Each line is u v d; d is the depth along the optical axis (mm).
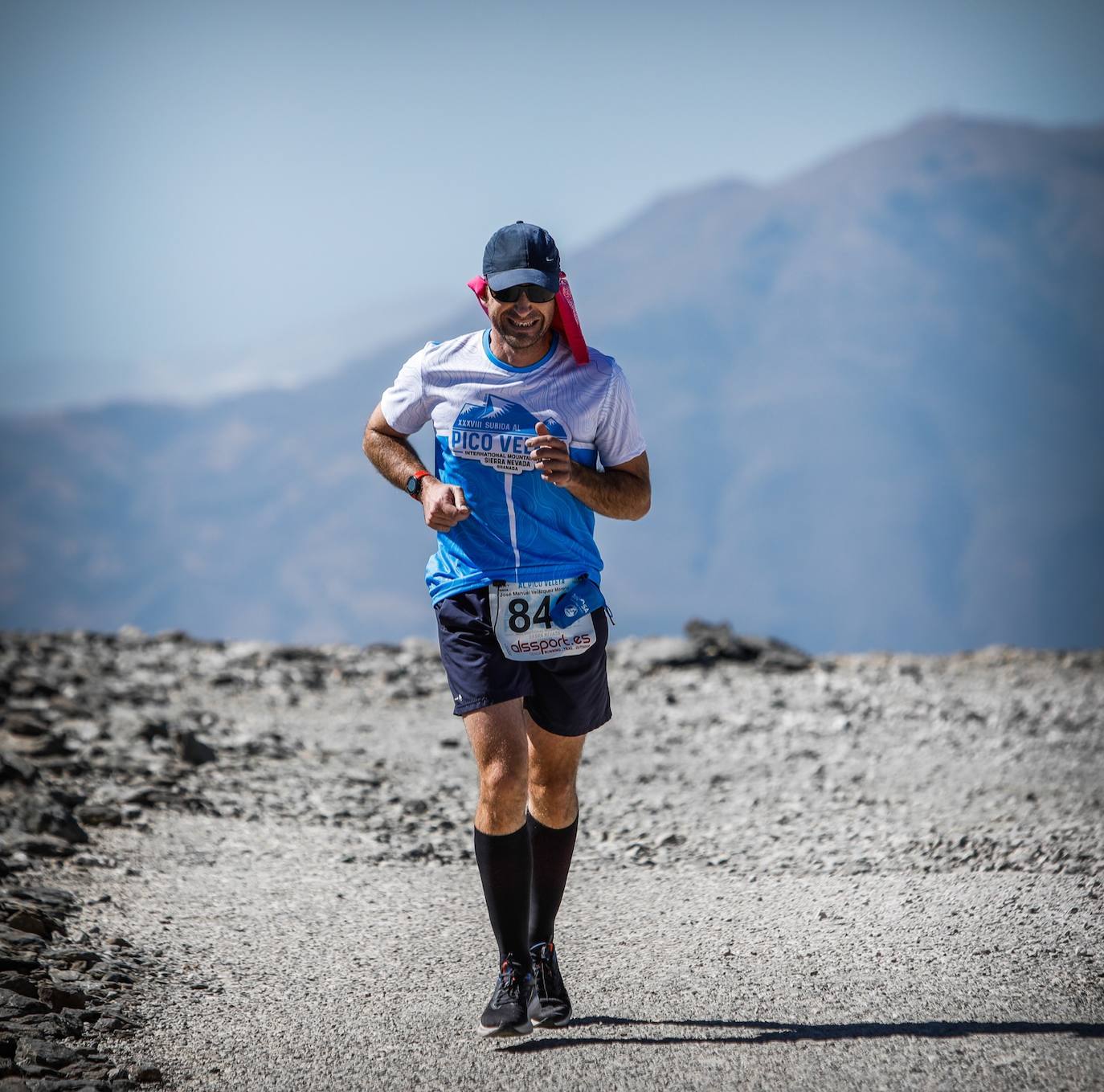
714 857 23094
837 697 40094
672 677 44312
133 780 27844
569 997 15422
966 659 48188
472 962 17312
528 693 14750
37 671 40812
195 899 20188
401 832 25344
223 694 40531
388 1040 14312
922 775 30062
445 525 14336
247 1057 13812
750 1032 14031
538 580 14750
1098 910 17234
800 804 27531
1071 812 24812
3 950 16422
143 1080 13094
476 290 15133
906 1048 13258
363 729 36500
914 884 19656
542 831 15414
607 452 15172
